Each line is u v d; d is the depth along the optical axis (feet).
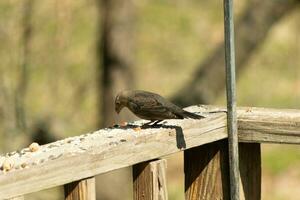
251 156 20.54
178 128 18.89
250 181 20.54
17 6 47.06
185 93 48.19
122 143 17.19
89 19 68.33
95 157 16.39
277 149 65.21
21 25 47.03
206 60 48.73
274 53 76.02
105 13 49.32
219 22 80.89
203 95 48.01
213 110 20.65
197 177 20.54
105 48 49.29
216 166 20.24
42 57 50.70
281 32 77.92
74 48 66.85
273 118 19.48
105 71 49.34
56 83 52.80
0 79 44.34
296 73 74.74
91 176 16.35
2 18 46.70
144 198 18.21
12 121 44.32
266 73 74.64
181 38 78.59
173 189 57.62
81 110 56.65
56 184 15.49
